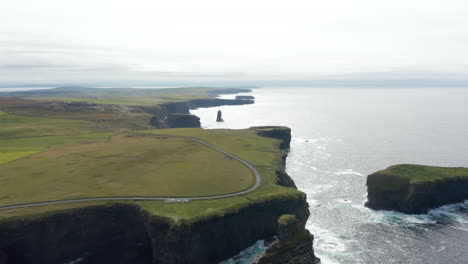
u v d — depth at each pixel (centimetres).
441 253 8894
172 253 8525
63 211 9075
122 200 9850
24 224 8562
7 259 8500
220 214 9162
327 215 11331
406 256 8788
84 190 10550
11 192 10250
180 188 10975
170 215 8925
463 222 10688
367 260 8650
